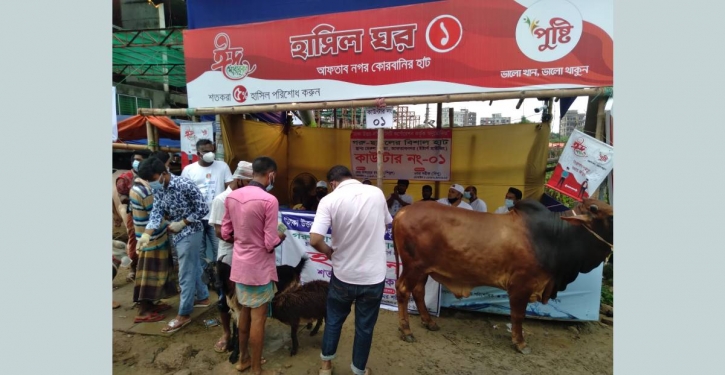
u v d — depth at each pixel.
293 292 3.45
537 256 3.45
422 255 3.73
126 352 3.64
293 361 3.45
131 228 5.23
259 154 7.05
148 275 4.11
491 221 3.64
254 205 2.93
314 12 4.74
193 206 3.85
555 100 5.73
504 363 3.51
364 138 7.32
